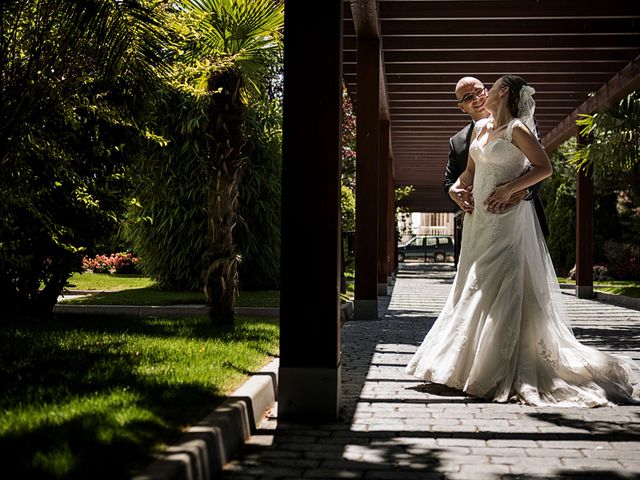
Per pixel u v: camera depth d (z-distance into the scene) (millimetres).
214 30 7363
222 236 7734
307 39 4328
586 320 10703
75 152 7844
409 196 34844
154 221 13266
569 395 4820
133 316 8922
